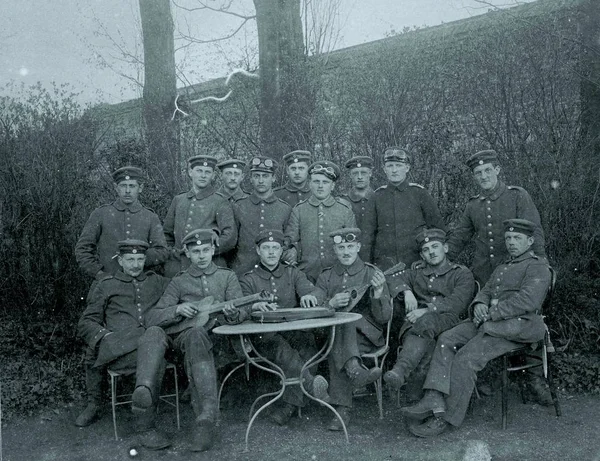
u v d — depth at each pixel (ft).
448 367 14.02
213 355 14.67
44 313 20.81
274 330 12.71
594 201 19.21
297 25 26.09
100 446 13.85
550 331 18.26
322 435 13.96
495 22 21.74
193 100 27.02
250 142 23.93
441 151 20.67
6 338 20.31
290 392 14.67
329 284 15.89
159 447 13.51
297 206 17.44
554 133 20.02
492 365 16.47
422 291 16.02
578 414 14.69
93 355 15.26
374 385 16.58
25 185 20.93
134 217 17.75
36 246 20.88
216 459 12.88
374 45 23.31
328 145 22.29
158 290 16.17
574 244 19.11
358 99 22.15
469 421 14.53
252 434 14.12
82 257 17.42
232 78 27.20
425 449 12.98
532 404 15.43
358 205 18.25
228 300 15.35
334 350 14.55
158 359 13.85
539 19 21.33
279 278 15.88
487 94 20.98
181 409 15.97
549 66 20.53
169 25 27.14
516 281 14.83
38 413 15.92
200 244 15.37
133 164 22.63
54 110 21.83
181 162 23.94
